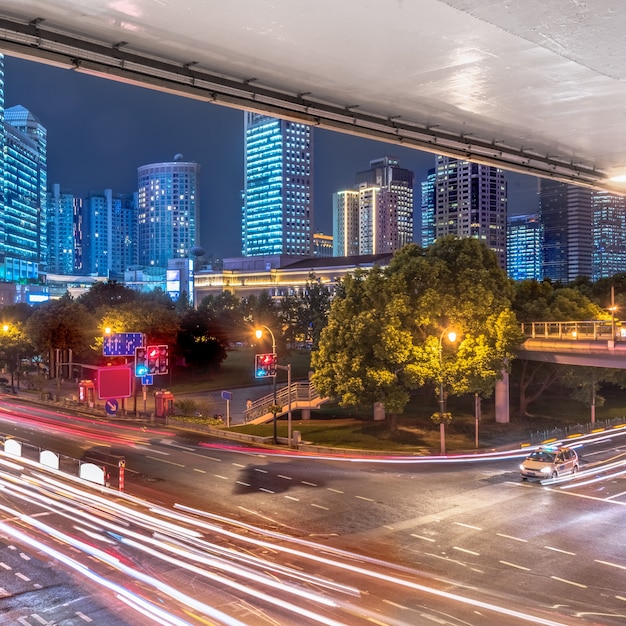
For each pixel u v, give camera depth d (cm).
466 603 2006
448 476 4009
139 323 9238
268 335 10975
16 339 9388
